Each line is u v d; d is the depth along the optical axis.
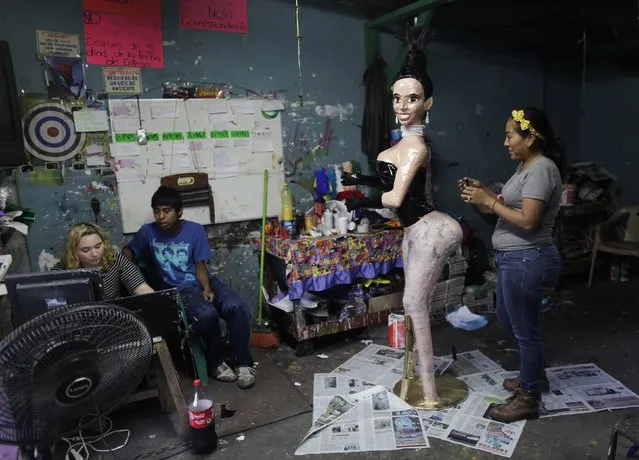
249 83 3.18
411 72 2.14
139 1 2.79
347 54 3.52
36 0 2.55
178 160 2.99
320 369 2.80
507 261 2.06
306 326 2.96
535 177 1.93
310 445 2.06
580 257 4.32
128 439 2.16
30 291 1.71
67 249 2.30
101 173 2.80
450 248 2.21
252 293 3.38
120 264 2.48
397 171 2.18
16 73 2.55
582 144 5.02
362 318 3.14
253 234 3.32
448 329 3.33
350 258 2.98
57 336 1.44
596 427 2.09
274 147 3.30
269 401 2.46
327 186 3.47
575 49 4.61
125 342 1.60
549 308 3.66
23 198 2.63
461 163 4.24
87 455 2.01
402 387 2.41
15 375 1.40
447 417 2.20
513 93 4.49
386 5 3.56
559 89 4.85
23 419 1.48
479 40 4.18
